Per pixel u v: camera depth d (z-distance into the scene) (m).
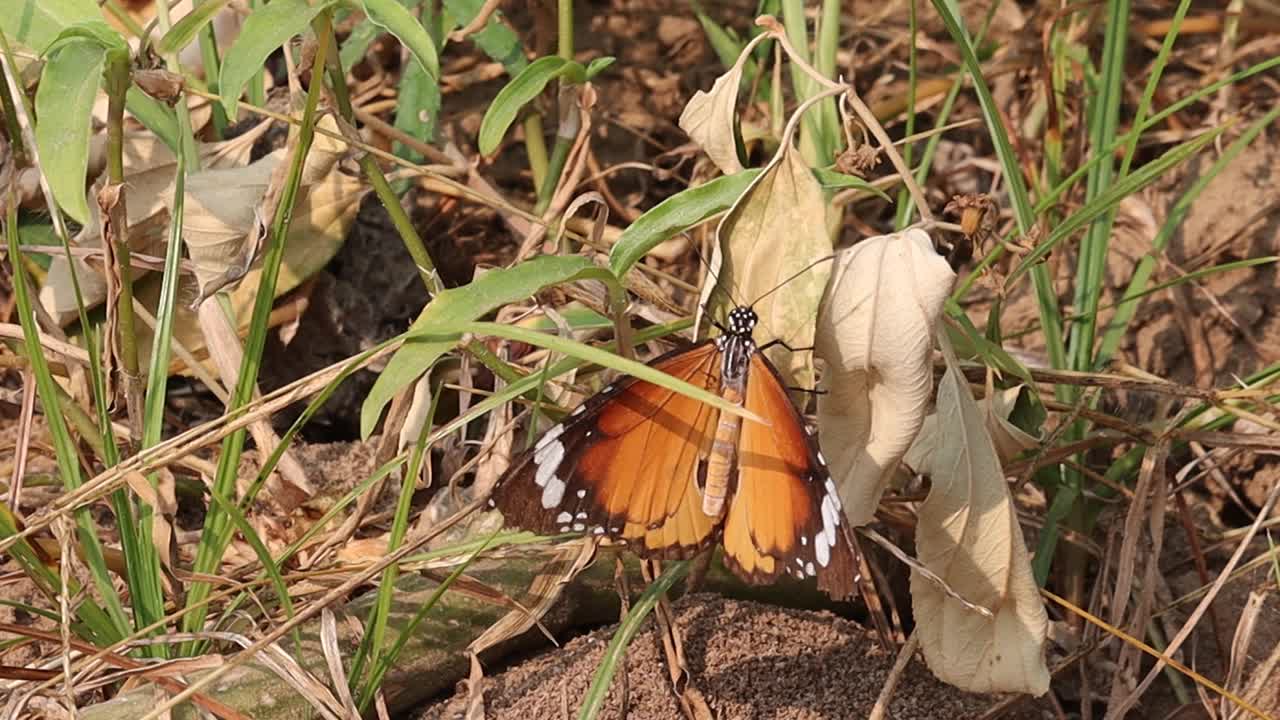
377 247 1.16
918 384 1.03
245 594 1.05
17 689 1.04
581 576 1.08
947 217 1.21
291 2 1.03
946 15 1.08
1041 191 1.18
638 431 1.03
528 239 1.11
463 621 1.07
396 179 1.15
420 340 1.02
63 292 1.11
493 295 1.02
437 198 1.18
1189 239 1.18
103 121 1.13
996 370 1.08
